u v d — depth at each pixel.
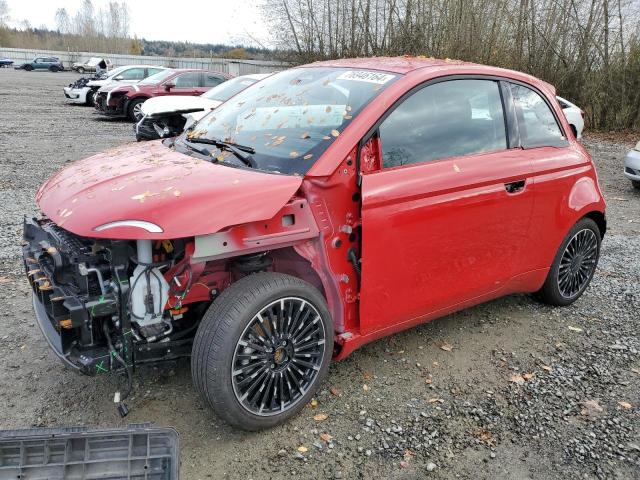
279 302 2.78
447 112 3.49
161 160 3.22
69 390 3.22
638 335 4.20
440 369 3.61
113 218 2.50
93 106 20.77
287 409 2.94
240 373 2.71
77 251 2.75
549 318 4.44
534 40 19.61
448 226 3.37
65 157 10.27
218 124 3.73
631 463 2.84
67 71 58.34
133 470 1.79
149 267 2.61
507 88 3.88
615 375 3.64
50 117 16.64
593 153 13.78
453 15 20.03
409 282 3.28
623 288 5.11
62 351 2.64
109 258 2.62
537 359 3.80
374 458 2.79
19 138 12.23
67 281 2.74
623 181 10.34
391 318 3.28
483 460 2.82
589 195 4.36
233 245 2.64
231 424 2.79
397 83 3.28
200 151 3.40
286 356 2.89
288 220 2.83
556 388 3.46
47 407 3.06
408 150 3.25
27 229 3.37
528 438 2.99
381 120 3.12
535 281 4.24
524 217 3.85
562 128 4.32
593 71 18.69
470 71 3.67
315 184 2.89
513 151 3.81
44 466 1.74
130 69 20.89
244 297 2.68
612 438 3.02
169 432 1.85
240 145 3.30
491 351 3.88
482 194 3.51
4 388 3.22
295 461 2.74
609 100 18.05
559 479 2.71
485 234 3.62
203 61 47.59
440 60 3.87
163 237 2.45
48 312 2.83
